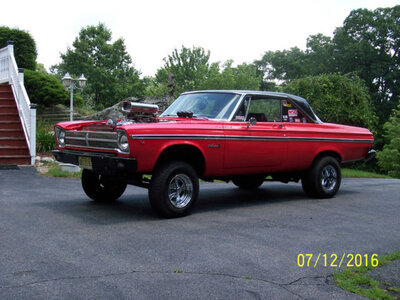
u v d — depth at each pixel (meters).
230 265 3.55
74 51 49.28
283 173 7.18
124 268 3.40
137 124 4.95
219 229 4.79
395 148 31.50
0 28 17.59
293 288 3.12
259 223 5.17
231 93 6.14
